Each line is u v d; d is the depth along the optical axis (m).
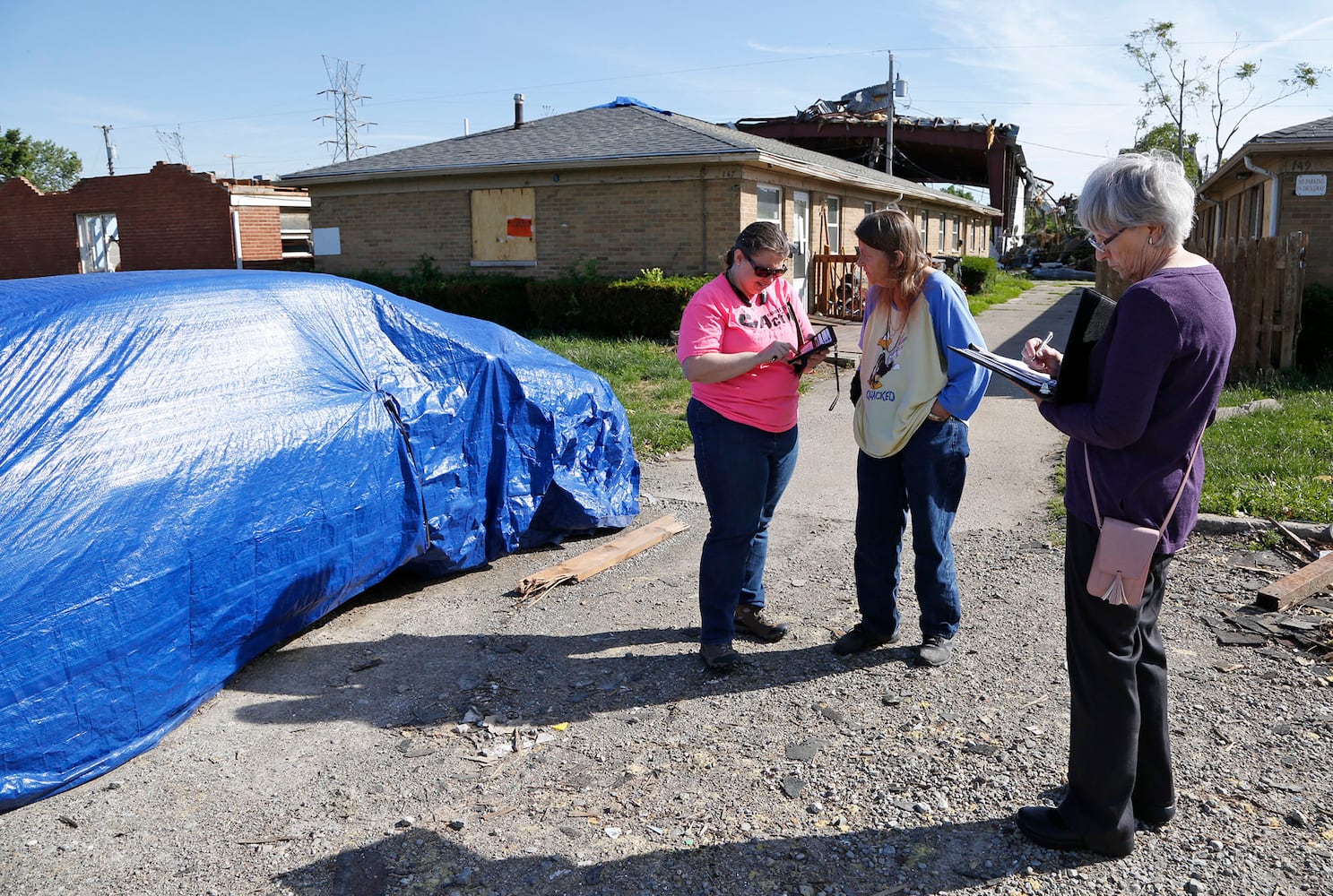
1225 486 5.57
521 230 17.55
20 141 49.09
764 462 3.65
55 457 3.09
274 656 3.94
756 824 2.74
